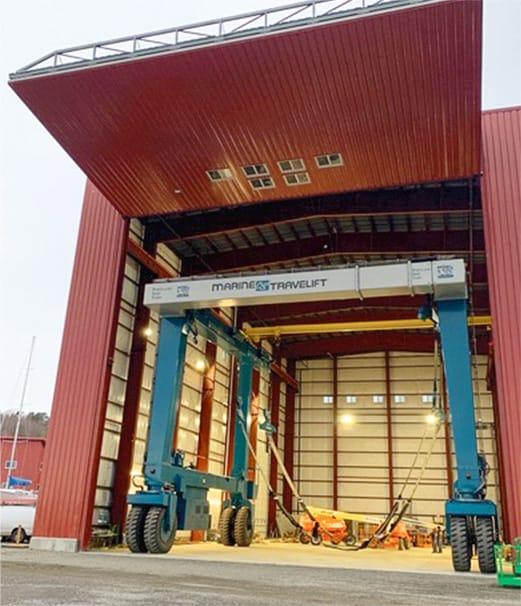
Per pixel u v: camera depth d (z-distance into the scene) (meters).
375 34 10.63
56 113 13.05
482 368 25.62
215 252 21.70
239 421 17.53
